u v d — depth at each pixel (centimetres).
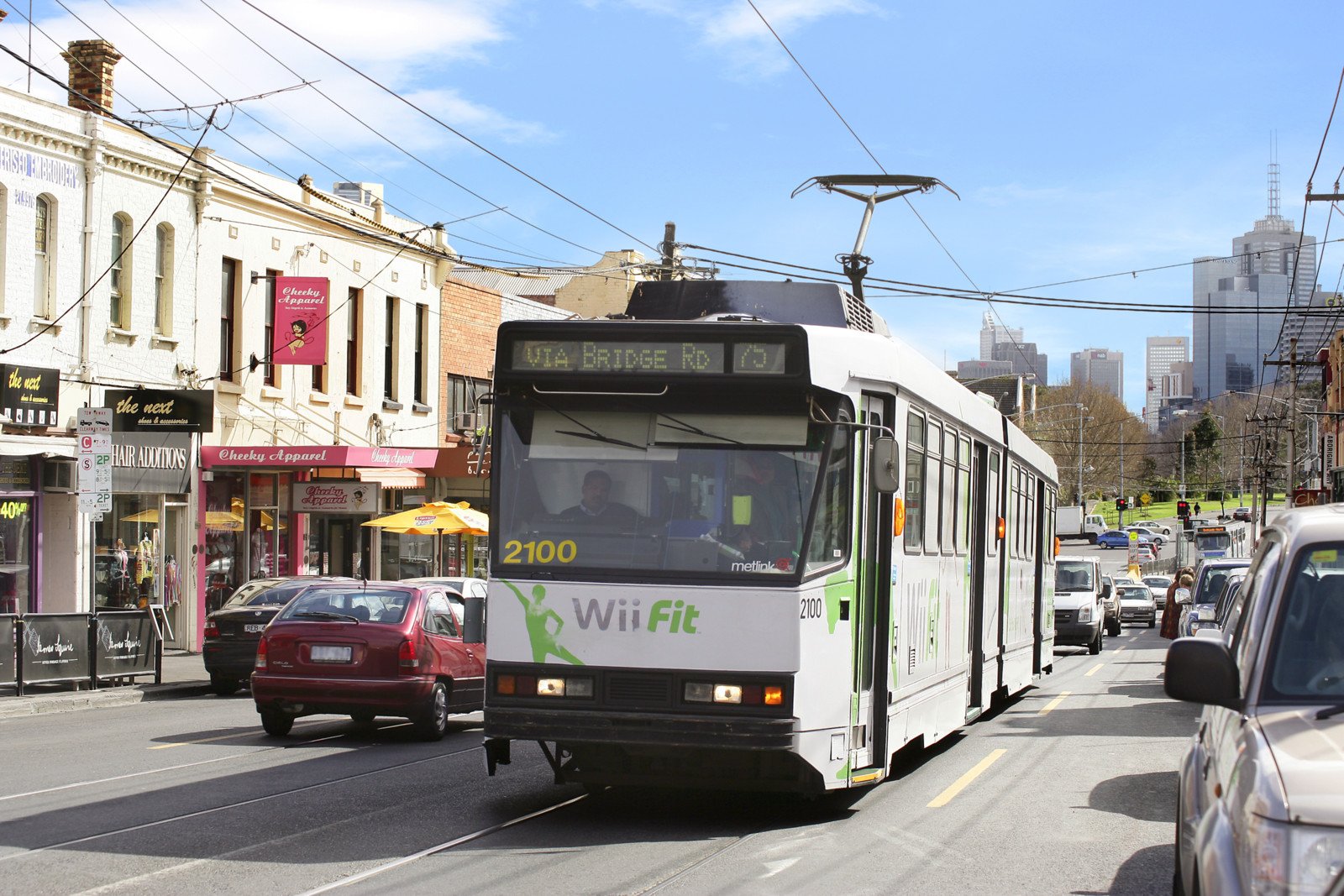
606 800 1080
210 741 1500
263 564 3031
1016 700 2031
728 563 908
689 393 934
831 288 1085
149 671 2136
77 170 2512
